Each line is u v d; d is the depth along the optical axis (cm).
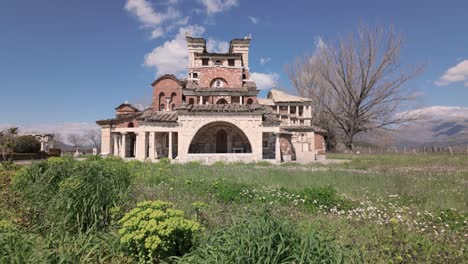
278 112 4847
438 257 538
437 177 1614
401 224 725
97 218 597
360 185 1299
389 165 2511
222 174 1641
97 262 481
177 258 455
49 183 748
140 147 3027
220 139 3662
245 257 375
